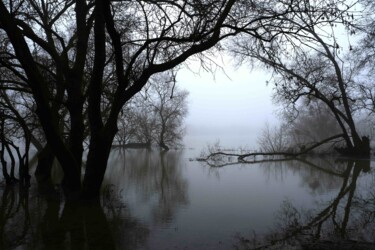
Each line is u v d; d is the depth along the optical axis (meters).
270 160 33.03
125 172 23.69
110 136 12.57
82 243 8.53
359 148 34.78
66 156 13.34
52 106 17.27
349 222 10.28
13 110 17.58
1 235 9.24
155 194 15.02
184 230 9.55
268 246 8.19
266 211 11.78
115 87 18.27
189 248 8.09
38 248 8.20
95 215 11.24
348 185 17.23
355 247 7.75
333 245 7.96
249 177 20.66
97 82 12.27
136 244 8.41
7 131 21.33
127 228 9.77
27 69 11.38
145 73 12.30
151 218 10.90
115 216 11.09
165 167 27.16
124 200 13.61
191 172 23.50
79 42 15.52
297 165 28.00
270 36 12.11
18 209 12.36
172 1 12.93
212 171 24.08
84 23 15.66
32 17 14.76
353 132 34.75
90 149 12.89
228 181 18.98
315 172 23.06
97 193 12.95
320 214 11.33
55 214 11.48
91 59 17.72
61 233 9.38
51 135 12.60
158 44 12.97
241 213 11.53
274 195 14.70
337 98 32.66
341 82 32.62
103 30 11.85
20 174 17.30
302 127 46.22
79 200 12.84
